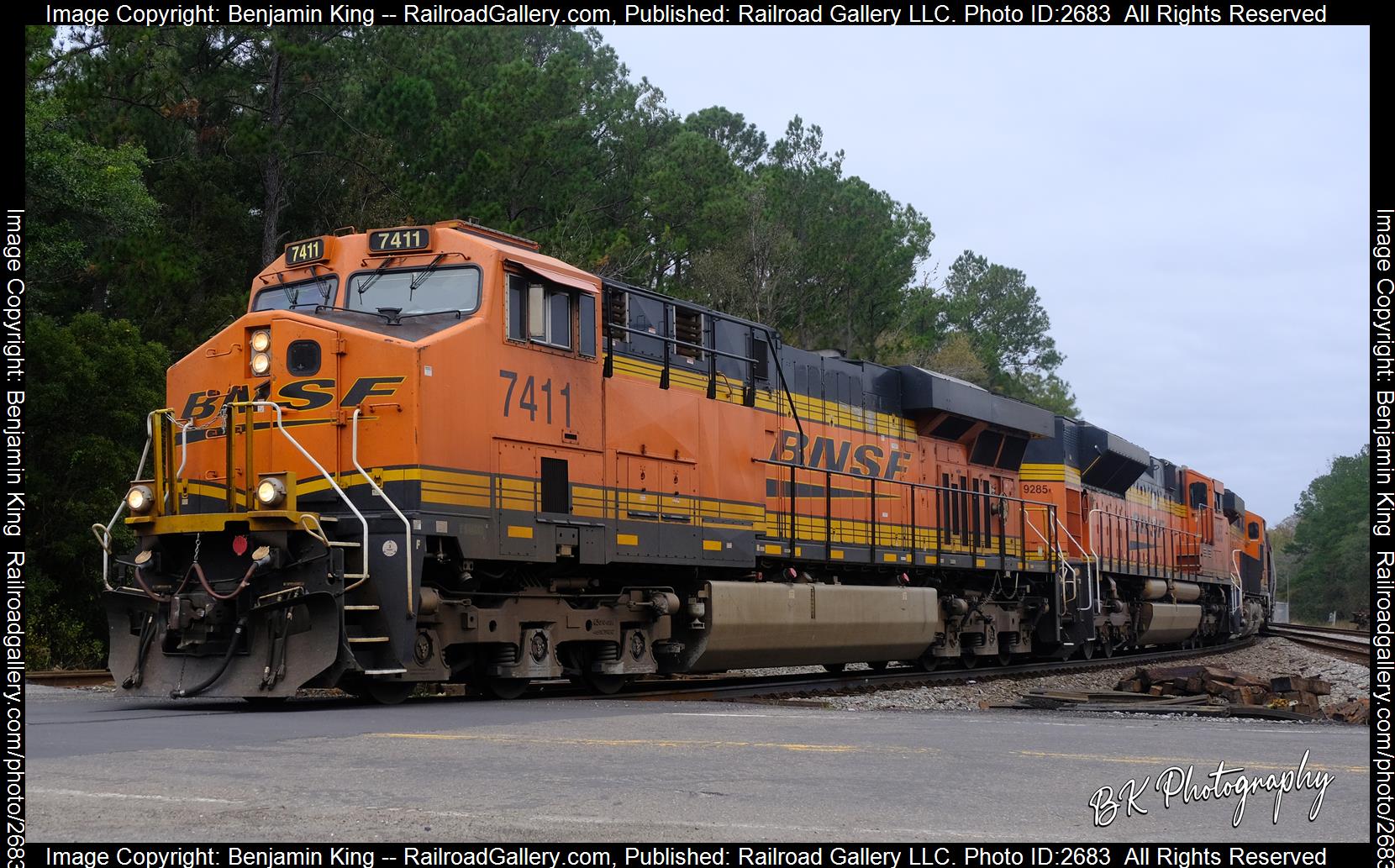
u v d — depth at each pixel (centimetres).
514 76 3803
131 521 1261
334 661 1178
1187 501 3662
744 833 593
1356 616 4575
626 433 1512
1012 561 2403
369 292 1366
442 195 3266
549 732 946
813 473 1920
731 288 4269
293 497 1206
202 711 1160
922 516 2194
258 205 3519
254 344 1309
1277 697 1548
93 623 2466
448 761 788
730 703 1338
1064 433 2673
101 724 993
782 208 4603
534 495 1366
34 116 2506
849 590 1911
